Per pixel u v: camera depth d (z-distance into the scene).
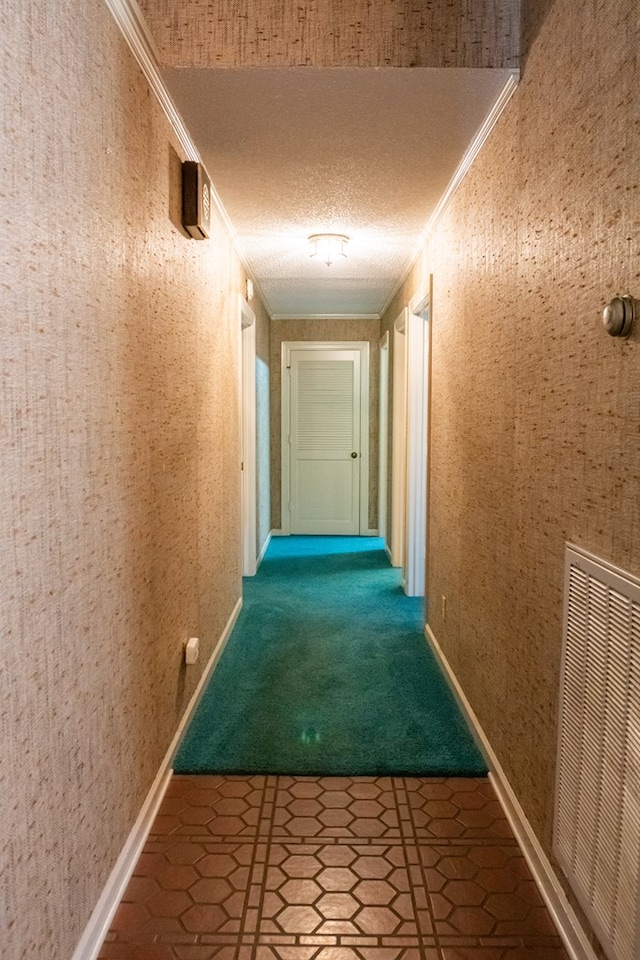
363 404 6.24
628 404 1.17
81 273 1.31
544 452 1.62
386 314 5.61
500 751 2.02
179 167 2.17
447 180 2.54
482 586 2.26
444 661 2.95
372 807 1.96
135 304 1.70
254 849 1.76
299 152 2.29
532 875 1.66
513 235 1.85
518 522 1.84
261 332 5.27
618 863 1.15
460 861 1.72
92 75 1.37
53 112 1.17
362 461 6.29
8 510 1.02
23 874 1.07
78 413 1.31
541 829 1.62
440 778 2.12
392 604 4.03
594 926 1.25
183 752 2.23
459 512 2.64
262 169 2.43
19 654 1.06
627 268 1.17
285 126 2.09
